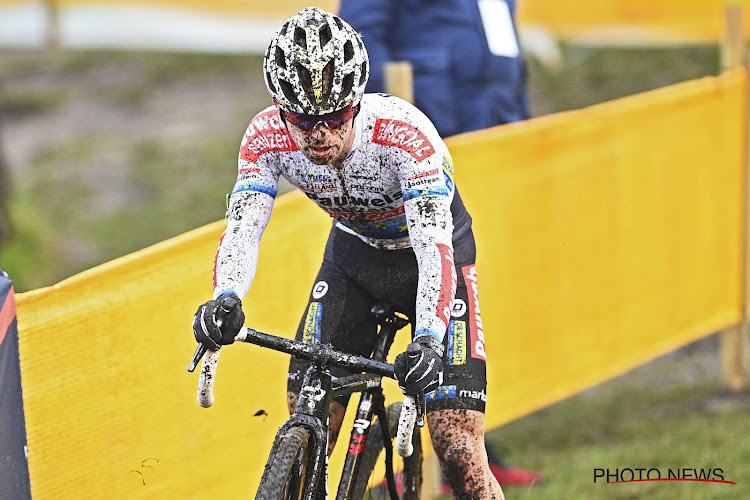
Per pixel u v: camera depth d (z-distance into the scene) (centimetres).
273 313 1175
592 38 4172
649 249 1714
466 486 912
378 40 1575
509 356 1503
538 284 1538
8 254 2847
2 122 4238
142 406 1024
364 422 938
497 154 1449
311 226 1205
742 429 1627
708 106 1778
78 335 966
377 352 964
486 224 1445
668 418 1750
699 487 1370
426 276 846
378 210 929
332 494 1193
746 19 3594
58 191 3497
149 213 3306
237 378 1130
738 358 1903
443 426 924
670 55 4384
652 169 1697
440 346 815
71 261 2925
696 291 1811
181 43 4500
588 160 1588
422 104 1591
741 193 1862
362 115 876
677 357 2141
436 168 873
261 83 4606
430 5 1602
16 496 889
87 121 4212
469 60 1614
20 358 914
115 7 4650
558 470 1519
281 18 4238
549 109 3966
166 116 4250
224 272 867
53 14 4781
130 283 1010
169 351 1050
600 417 1794
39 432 937
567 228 1570
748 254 1881
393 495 1027
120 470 1005
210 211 3306
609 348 1667
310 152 817
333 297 1005
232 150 3847
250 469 1150
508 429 1778
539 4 3953
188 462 1077
